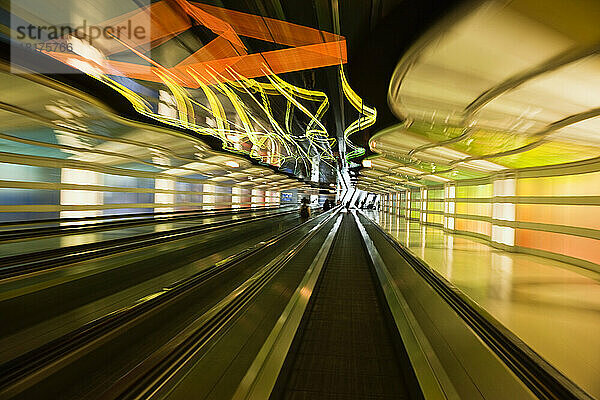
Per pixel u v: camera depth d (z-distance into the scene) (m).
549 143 5.42
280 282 5.17
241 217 17.94
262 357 2.93
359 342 4.12
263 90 12.52
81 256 5.23
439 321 3.40
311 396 3.02
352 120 14.62
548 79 3.23
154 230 9.70
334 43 8.95
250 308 3.77
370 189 40.53
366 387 3.17
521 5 2.37
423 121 6.10
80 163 9.73
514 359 2.18
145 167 13.87
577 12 2.24
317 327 4.59
